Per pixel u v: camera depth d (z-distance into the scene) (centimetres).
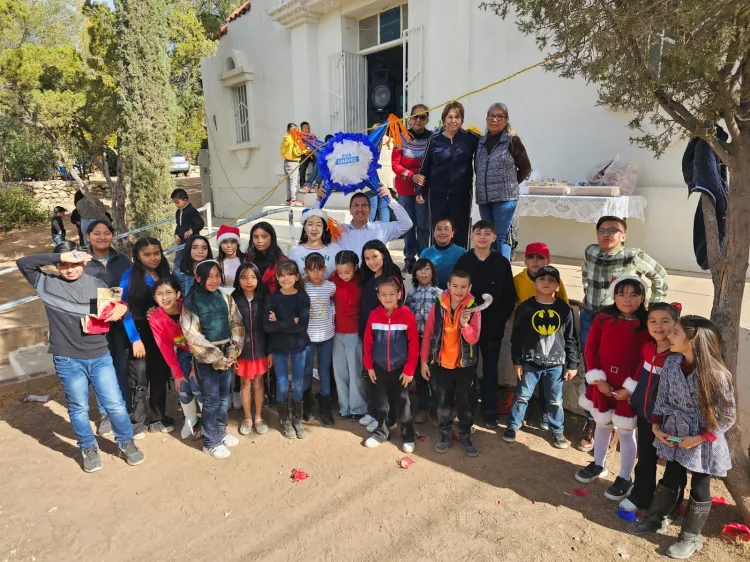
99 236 408
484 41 736
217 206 1441
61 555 290
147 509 328
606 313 340
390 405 430
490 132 453
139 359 406
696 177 316
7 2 1048
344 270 415
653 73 257
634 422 317
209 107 1399
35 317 712
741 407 358
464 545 290
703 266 353
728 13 212
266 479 358
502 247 460
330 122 1021
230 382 405
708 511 278
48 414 467
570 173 684
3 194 1545
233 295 405
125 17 873
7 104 948
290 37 1089
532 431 423
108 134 1031
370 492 340
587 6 254
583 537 296
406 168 521
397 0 897
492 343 420
